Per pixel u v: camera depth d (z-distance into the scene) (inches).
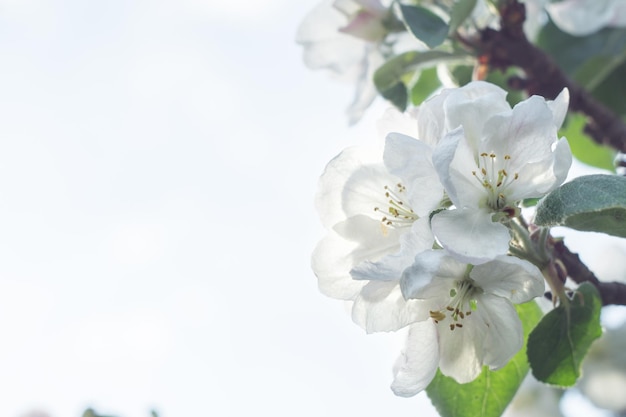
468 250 15.3
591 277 17.3
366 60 21.3
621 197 14.8
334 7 21.3
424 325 16.0
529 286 15.6
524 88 21.7
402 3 20.2
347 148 16.6
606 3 22.6
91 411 18.8
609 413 25.8
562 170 15.7
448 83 22.2
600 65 23.9
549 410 26.5
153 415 18.9
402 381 15.9
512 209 15.7
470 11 19.8
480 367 16.1
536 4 22.6
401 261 15.3
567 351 16.5
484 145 15.7
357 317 16.0
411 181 15.5
